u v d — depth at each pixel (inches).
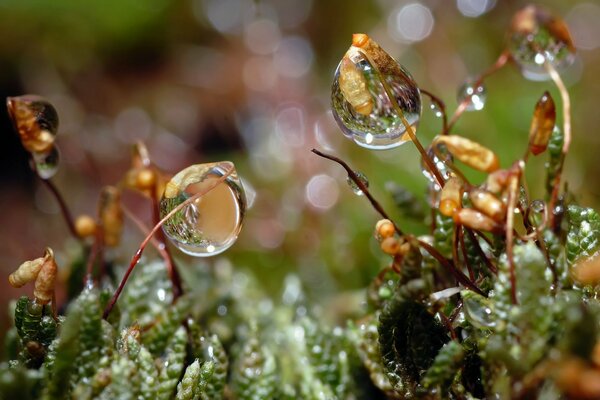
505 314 2.4
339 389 2.8
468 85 2.8
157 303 2.8
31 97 2.7
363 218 3.7
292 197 4.4
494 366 2.5
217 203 2.6
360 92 2.5
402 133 2.6
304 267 3.8
